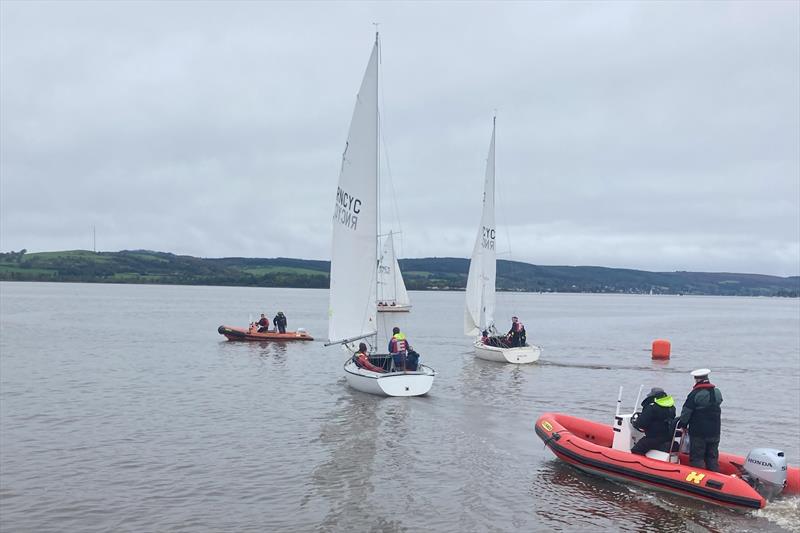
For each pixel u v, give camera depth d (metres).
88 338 44.59
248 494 13.00
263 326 44.00
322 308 103.31
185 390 24.31
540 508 12.41
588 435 15.75
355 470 14.58
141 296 137.75
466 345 45.44
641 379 29.55
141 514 11.93
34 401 21.95
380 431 18.05
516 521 11.79
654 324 86.50
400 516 11.96
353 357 25.38
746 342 55.91
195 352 36.81
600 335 61.81
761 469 12.48
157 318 67.56
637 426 13.78
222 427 18.42
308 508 12.30
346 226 24.39
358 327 24.55
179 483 13.62
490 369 31.64
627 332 67.19
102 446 16.34
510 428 18.66
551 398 23.66
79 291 159.88
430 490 13.34
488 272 37.00
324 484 13.63
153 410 20.67
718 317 118.38
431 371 23.91
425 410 20.94
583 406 22.27
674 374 31.69
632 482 13.64
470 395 23.91
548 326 77.25
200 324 59.53
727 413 22.03
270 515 11.94
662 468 13.11
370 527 11.45
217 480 13.82
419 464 15.06
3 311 75.25
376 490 13.30
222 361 33.00
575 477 14.21
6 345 39.62
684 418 12.94
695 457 12.91
